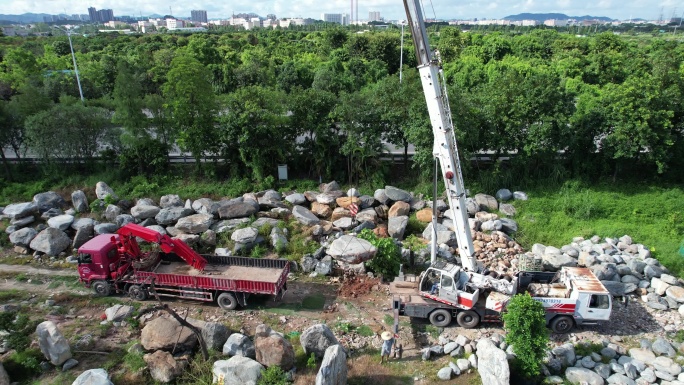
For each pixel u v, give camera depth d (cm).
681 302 1845
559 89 2845
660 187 2914
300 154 3109
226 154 3042
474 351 1608
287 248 2275
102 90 4981
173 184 3028
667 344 1590
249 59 5791
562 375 1501
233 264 2011
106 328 1748
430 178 2875
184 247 1933
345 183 3036
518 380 1481
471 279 1742
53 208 2645
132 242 1961
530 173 2991
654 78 2784
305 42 8094
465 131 2628
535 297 1678
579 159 2997
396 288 1820
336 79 4853
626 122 2752
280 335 1573
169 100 2962
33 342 1667
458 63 5725
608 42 6059
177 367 1480
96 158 3188
